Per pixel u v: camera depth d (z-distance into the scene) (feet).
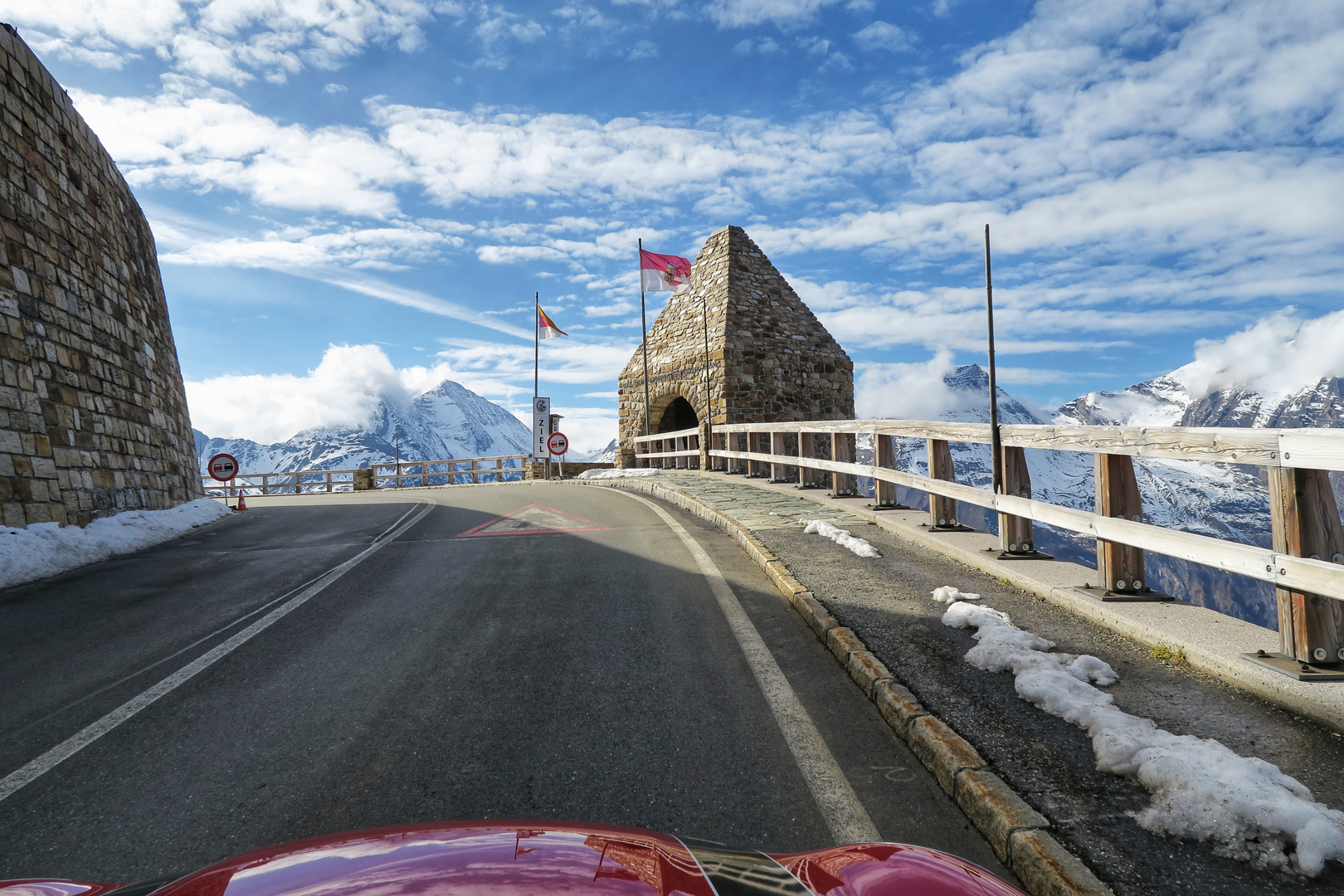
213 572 25.02
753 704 11.94
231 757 10.51
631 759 10.07
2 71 29.76
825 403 82.89
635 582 20.86
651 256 80.07
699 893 3.46
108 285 37.99
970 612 14.38
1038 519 17.67
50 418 30.35
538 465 91.45
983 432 20.30
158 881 3.75
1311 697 9.69
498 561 24.85
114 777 10.00
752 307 78.74
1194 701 10.37
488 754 10.34
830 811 8.62
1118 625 13.58
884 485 29.71
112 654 15.87
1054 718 10.21
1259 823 7.14
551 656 14.57
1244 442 11.25
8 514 26.73
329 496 72.69
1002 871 7.48
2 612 19.89
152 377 43.65
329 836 3.86
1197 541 12.48
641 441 85.81
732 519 29.53
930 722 10.16
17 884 4.15
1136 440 13.74
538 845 3.71
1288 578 10.46
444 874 3.27
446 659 14.65
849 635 14.05
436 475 99.45
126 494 36.63
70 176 34.91
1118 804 7.97
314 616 18.43
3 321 27.96
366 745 10.78
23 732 11.73
